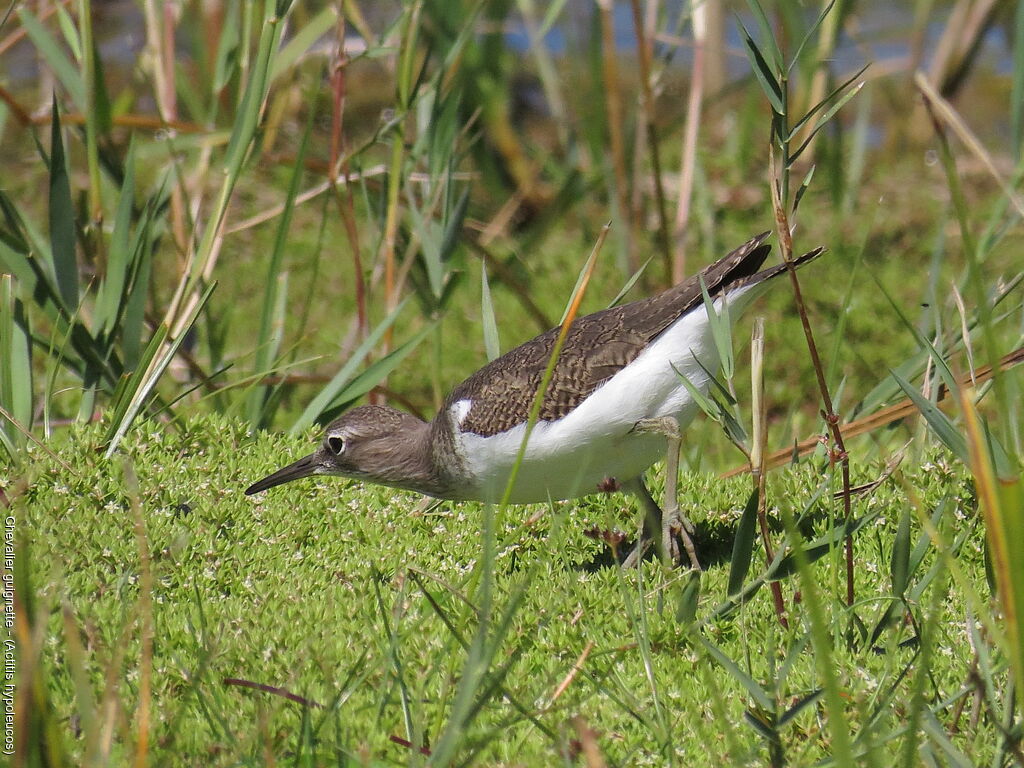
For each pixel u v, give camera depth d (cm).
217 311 1791
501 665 820
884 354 1694
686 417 1025
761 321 846
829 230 1962
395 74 1462
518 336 1736
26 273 1188
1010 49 2267
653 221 1980
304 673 802
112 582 907
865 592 916
